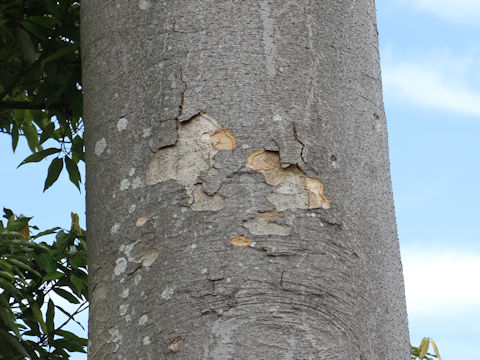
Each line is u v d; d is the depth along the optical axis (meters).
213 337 2.26
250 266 2.29
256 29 2.44
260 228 2.32
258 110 2.39
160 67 2.44
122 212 2.40
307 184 2.37
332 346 2.29
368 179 2.46
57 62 3.43
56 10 3.40
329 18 2.51
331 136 2.43
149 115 2.42
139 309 2.33
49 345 3.38
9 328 3.28
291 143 2.38
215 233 2.32
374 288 2.39
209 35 2.44
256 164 2.36
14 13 3.45
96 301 2.40
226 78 2.41
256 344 2.25
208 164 2.36
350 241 2.38
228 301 2.28
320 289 2.31
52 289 3.40
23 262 3.28
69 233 3.40
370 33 2.60
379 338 2.37
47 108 3.50
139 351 2.30
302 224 2.34
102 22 2.55
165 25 2.46
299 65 2.44
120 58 2.49
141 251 2.36
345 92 2.48
